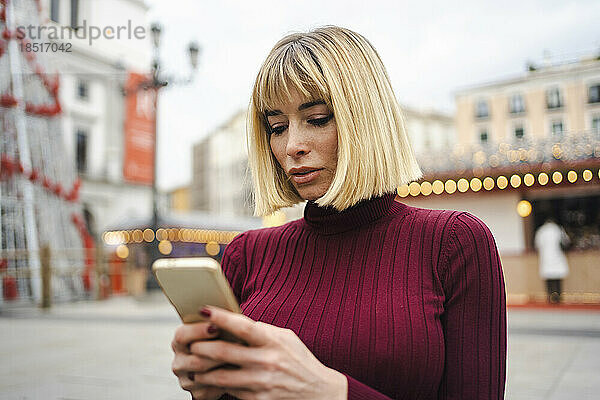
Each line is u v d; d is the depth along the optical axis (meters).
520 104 33.56
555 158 9.60
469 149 10.44
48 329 7.73
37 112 12.45
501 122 34.34
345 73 0.90
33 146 12.72
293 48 0.93
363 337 0.87
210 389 0.65
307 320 0.94
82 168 23.97
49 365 5.04
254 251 1.14
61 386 4.22
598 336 6.29
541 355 5.20
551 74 31.92
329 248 1.02
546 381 4.15
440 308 0.89
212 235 19.98
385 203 0.99
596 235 11.52
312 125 0.92
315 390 0.63
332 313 0.92
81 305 11.87
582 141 9.78
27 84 12.02
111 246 18.33
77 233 14.24
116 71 8.40
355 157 0.88
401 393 0.84
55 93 12.80
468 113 35.84
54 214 13.43
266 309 0.99
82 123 24.27
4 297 11.52
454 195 10.27
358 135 0.89
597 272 9.58
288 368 0.60
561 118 31.56
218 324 0.58
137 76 12.16
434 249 0.92
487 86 34.47
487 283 0.88
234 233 21.38
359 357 0.86
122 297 14.52
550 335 6.39
